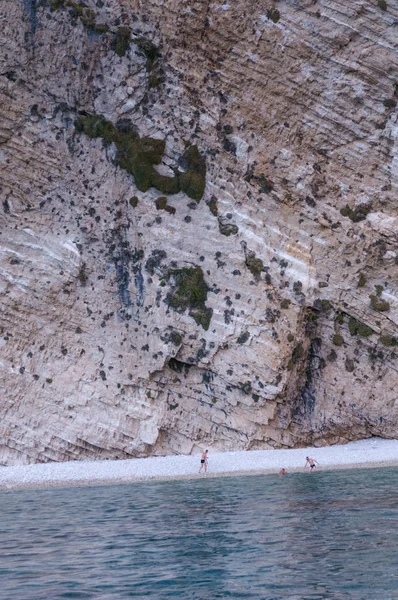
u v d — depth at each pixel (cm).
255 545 1642
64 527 2002
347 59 3769
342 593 1277
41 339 3734
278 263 3806
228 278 3753
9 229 3759
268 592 1299
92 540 1792
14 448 3653
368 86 3791
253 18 3731
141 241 3784
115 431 3694
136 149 3772
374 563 1455
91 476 3259
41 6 3706
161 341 3712
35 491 2928
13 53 3700
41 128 3781
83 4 3744
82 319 3781
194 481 3034
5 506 2481
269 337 3712
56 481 3162
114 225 3791
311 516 1975
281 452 3738
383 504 2133
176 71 3759
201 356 3722
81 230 3806
